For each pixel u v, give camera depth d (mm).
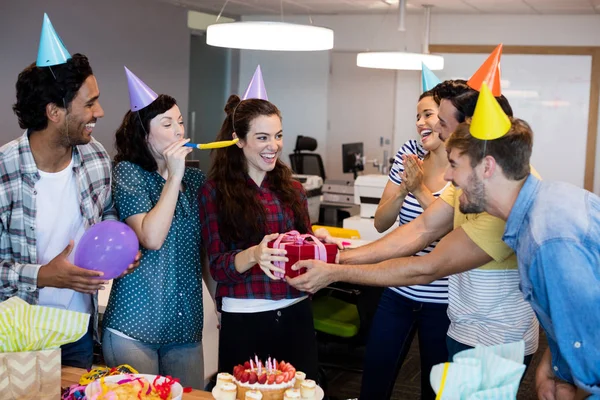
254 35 2629
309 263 2283
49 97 2127
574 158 9359
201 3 9398
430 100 2889
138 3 8852
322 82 10633
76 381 2174
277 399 1996
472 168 1820
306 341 2621
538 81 9398
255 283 2498
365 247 2578
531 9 8766
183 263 2471
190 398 2068
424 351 2918
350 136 10555
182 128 2445
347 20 10320
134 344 2396
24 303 1927
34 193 2229
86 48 8070
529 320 2285
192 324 2498
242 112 2471
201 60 10852
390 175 3330
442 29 9734
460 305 2363
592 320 1667
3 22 7023
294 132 10883
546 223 1718
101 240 2143
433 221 2541
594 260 1674
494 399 1676
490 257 2156
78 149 2318
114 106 8594
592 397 1725
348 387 4270
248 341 2520
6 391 1857
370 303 3879
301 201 2631
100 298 3141
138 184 2414
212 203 2506
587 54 9148
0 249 2254
